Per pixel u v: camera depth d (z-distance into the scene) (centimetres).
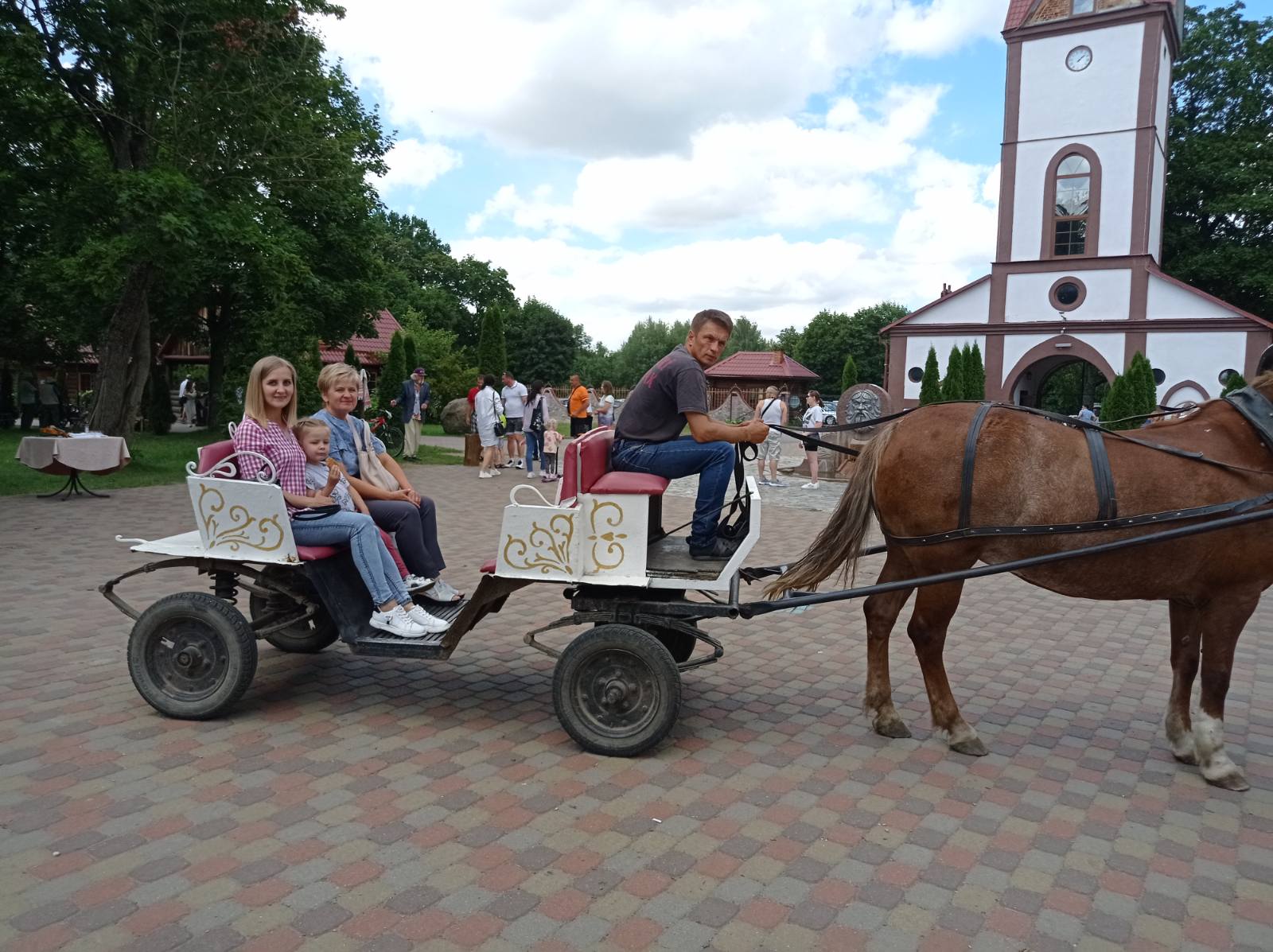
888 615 486
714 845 363
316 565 472
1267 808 414
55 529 1010
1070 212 3088
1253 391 454
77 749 435
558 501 460
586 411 1922
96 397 1567
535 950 292
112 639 610
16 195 1480
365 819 374
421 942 293
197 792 394
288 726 474
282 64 1500
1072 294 3080
